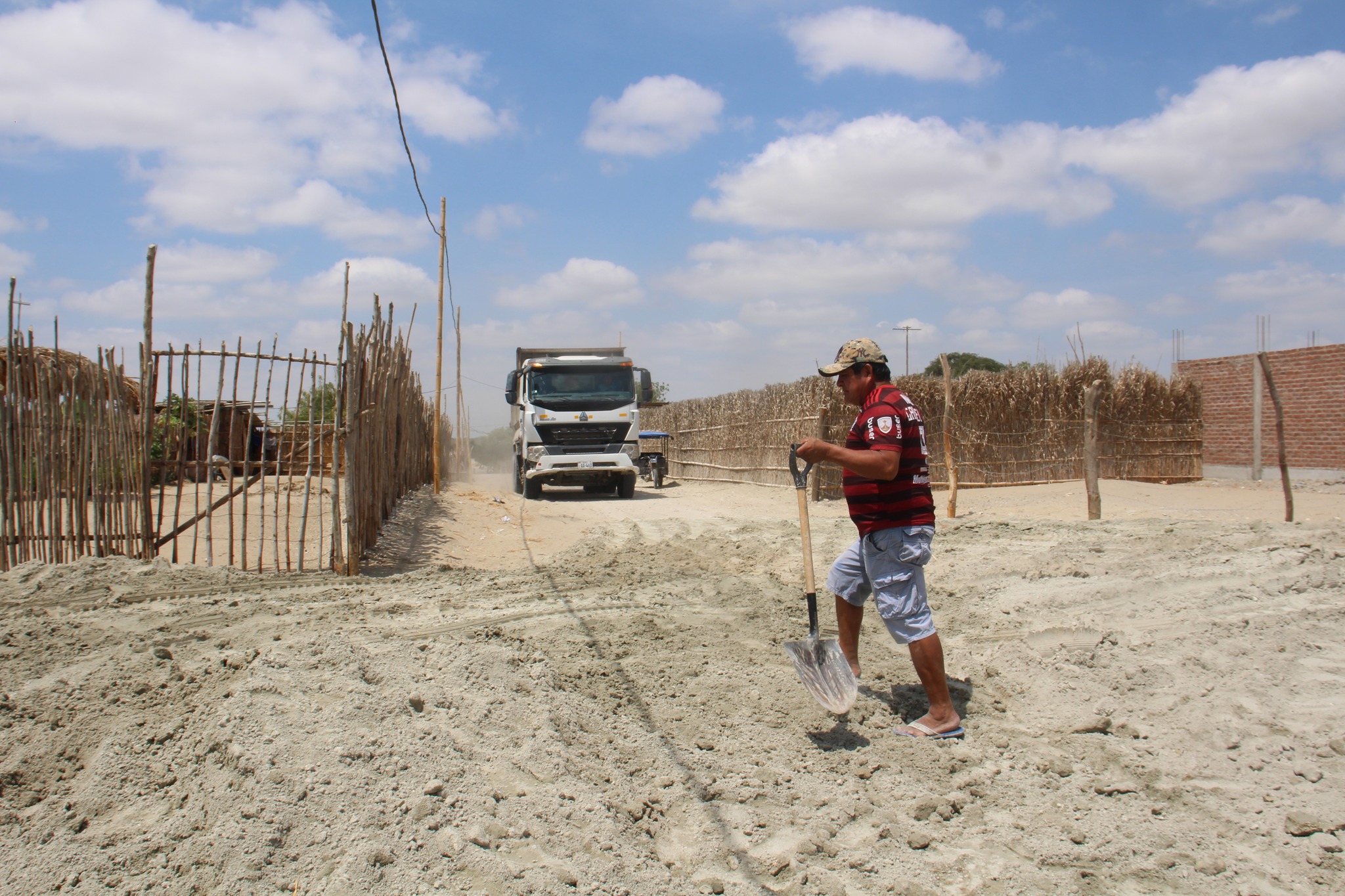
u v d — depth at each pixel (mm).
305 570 7840
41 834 2840
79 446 7367
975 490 15984
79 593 6297
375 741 3281
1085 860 3051
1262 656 4469
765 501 16234
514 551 10266
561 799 3213
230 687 3617
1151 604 5500
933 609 6223
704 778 3617
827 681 3938
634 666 4992
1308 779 3436
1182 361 19688
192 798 2938
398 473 12633
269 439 14617
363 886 2512
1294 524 7527
